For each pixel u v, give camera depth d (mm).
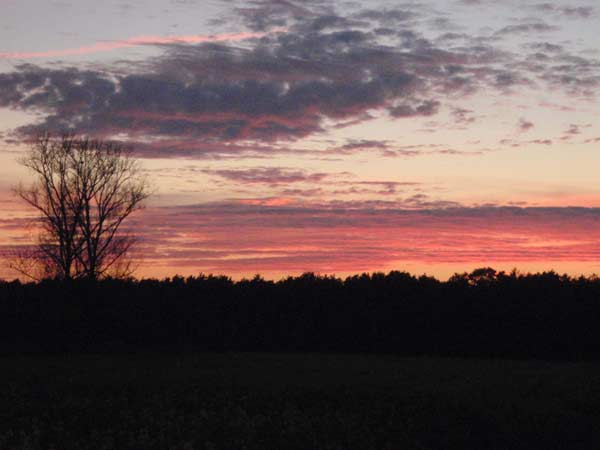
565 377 22281
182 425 14852
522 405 16250
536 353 31484
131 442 13383
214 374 23203
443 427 14812
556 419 15234
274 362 27312
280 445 13461
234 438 13805
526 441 14266
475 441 14250
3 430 14320
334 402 17312
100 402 17359
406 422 15109
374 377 22469
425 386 20062
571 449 14062
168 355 30266
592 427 15047
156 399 17609
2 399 17734
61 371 24141
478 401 16672
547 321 31594
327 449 13156
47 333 31766
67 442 13484
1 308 32062
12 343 31547
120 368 25156
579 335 31266
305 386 19875
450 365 26703
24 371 24078
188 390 19203
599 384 19906
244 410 16312
